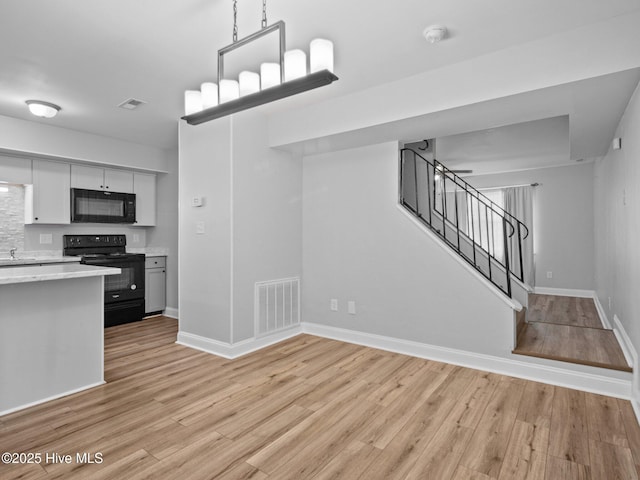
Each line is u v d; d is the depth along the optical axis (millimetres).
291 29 2164
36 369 2428
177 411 2312
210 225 3518
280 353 3459
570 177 6461
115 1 1895
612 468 1747
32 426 2129
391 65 2646
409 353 3438
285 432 2064
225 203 3383
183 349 3590
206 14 2018
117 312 4590
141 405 2395
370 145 3682
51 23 2100
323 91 3113
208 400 2467
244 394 2561
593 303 5637
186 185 3756
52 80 2873
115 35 2229
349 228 3840
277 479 1668
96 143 4395
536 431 2078
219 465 1766
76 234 4750
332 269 3971
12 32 2189
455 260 3193
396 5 1942
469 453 1871
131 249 5320
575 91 2350
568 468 1748
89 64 2607
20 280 2217
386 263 3594
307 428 2109
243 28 2166
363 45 2361
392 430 2090
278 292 3857
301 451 1884
